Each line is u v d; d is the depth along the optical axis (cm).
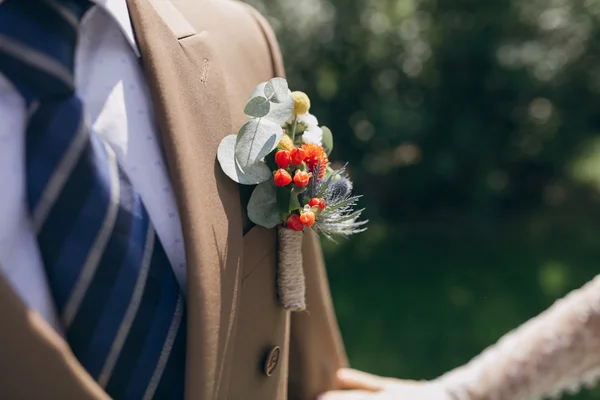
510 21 189
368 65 187
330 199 45
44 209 35
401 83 191
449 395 50
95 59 39
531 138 204
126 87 39
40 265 35
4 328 32
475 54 188
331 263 192
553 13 191
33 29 35
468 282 181
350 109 191
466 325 160
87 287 36
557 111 202
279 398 49
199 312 38
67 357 33
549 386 49
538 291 175
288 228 46
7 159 34
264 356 46
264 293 45
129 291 37
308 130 46
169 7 44
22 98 34
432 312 167
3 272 32
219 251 40
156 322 38
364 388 56
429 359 147
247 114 42
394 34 187
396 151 202
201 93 42
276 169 44
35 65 34
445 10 188
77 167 35
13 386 32
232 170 41
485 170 202
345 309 168
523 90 192
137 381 38
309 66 182
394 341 154
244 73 48
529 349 49
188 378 38
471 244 202
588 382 50
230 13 50
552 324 49
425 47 189
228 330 40
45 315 35
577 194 231
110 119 38
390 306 170
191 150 39
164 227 39
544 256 195
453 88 192
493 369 49
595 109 203
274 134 42
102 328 36
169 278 39
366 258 195
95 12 39
